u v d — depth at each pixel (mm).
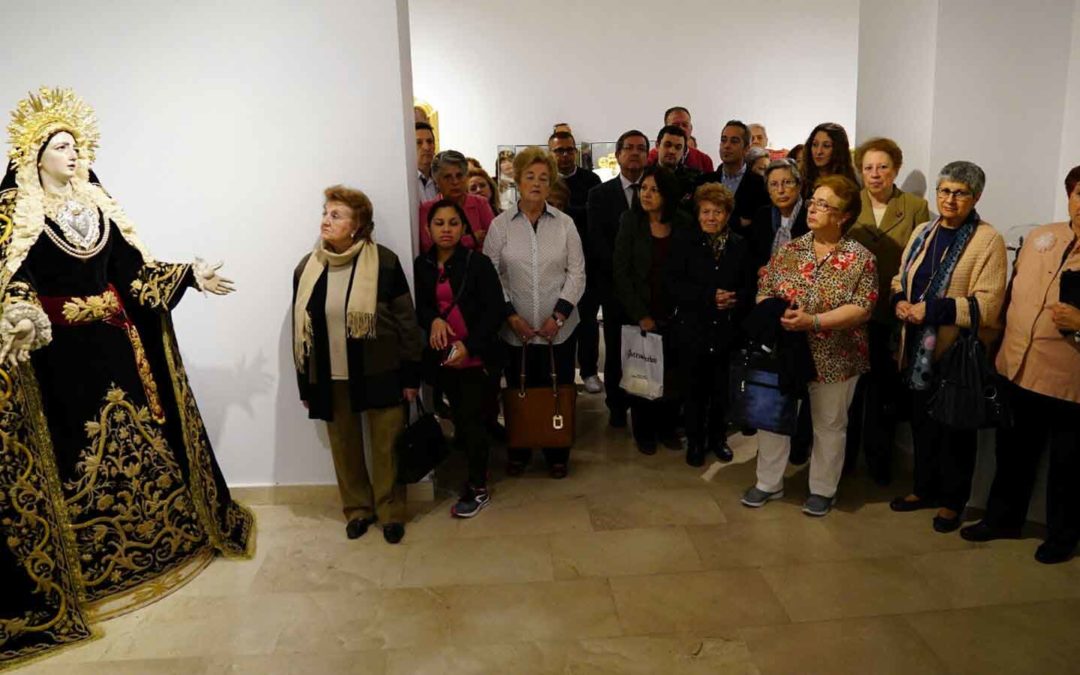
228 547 3115
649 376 3775
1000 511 3053
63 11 3143
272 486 3586
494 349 3391
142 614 2736
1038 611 2592
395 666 2410
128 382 2828
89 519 2717
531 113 8180
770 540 3143
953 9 3449
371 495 3379
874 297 3100
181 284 2873
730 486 3688
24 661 2488
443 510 3510
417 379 3211
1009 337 2926
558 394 3631
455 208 3279
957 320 2928
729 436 4383
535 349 3664
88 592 2719
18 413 2523
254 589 2879
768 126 8195
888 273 3467
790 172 3564
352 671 2391
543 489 3709
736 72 8086
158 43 3191
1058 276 2768
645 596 2760
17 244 2516
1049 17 3473
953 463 3090
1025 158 3596
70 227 2670
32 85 3186
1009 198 3625
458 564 3021
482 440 3445
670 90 8133
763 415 3291
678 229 3678
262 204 3342
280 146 3301
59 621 2588
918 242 3164
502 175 7199
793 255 3225
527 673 2357
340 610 2727
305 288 3066
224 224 3350
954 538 3109
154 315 2971
